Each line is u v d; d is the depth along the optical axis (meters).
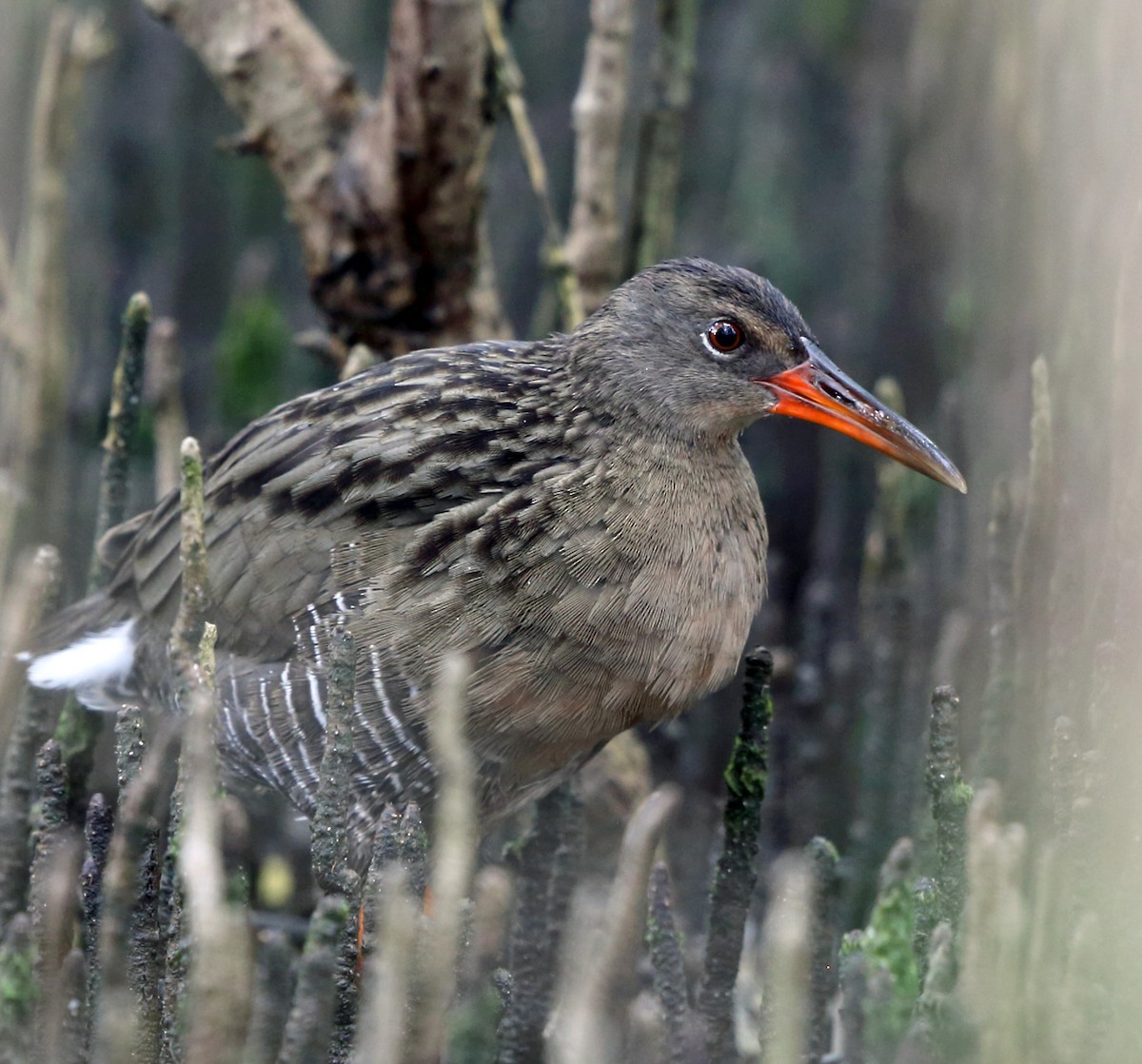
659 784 11.03
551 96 15.09
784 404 8.01
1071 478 8.09
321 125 9.74
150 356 12.45
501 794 7.79
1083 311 8.12
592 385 7.81
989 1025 5.48
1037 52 10.18
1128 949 5.72
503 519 7.50
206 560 6.69
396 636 7.50
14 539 10.43
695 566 7.68
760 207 13.99
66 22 10.48
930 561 11.05
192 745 5.79
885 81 13.59
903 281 13.38
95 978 6.31
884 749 9.17
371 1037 5.04
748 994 8.01
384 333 9.82
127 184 14.67
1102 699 6.41
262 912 9.62
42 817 6.74
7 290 10.71
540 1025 7.34
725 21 14.63
